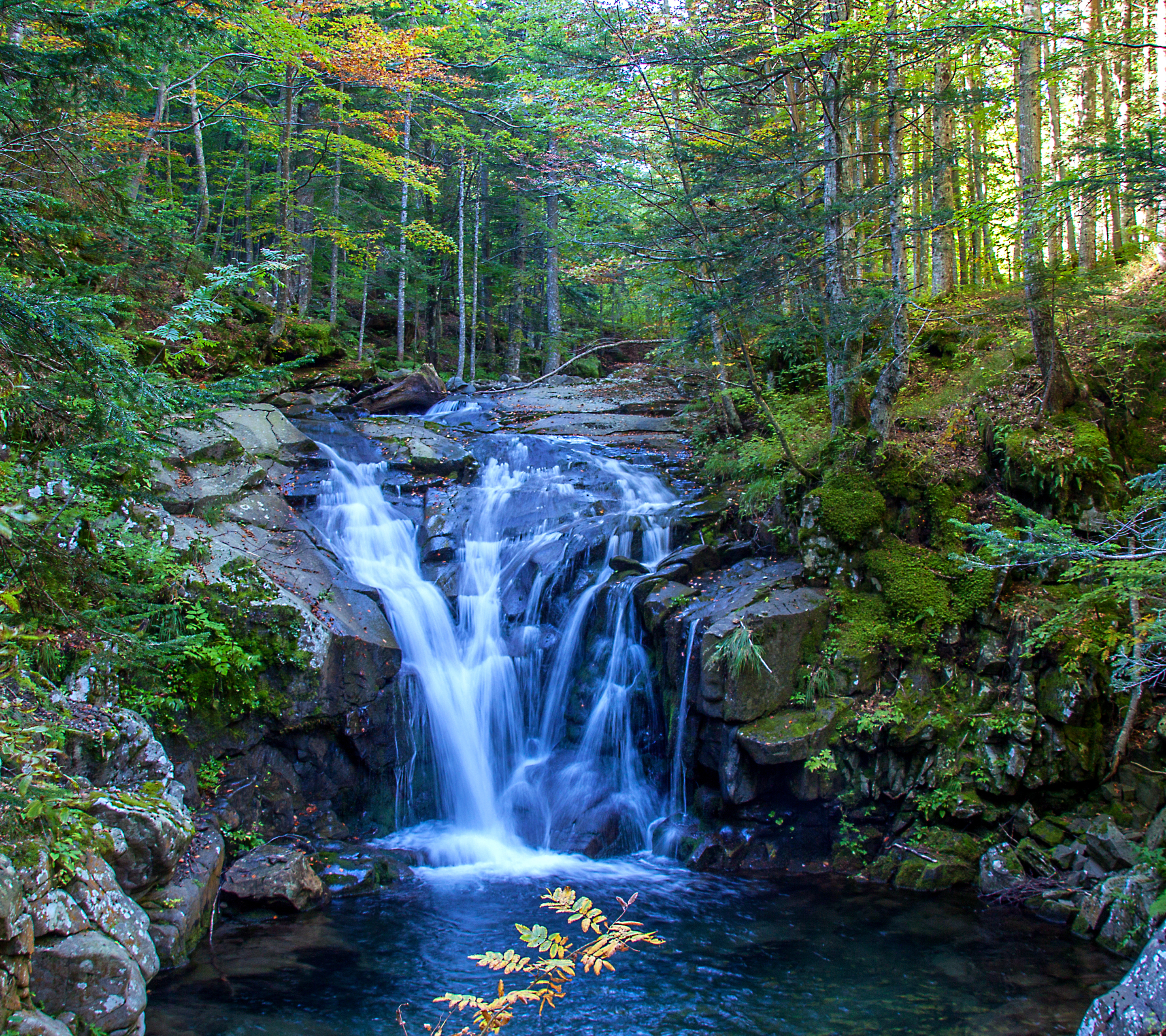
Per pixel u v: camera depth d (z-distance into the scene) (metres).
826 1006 5.58
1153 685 7.87
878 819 8.24
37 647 6.02
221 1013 5.32
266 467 11.93
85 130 8.22
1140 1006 4.20
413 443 13.63
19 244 6.09
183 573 8.09
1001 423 9.58
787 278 9.74
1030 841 7.53
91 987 4.46
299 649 8.36
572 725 9.84
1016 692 7.98
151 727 7.25
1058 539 5.30
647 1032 5.29
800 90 11.81
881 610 8.91
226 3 6.55
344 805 8.73
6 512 5.73
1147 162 5.91
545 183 13.85
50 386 5.28
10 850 4.40
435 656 9.96
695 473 13.37
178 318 6.12
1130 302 11.18
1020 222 7.80
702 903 7.27
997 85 11.75
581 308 30.20
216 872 6.71
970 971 6.02
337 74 16.41
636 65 10.80
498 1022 2.82
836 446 10.16
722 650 8.38
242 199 22.73
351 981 5.82
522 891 7.52
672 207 11.66
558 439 14.80
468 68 21.34
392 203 25.03
